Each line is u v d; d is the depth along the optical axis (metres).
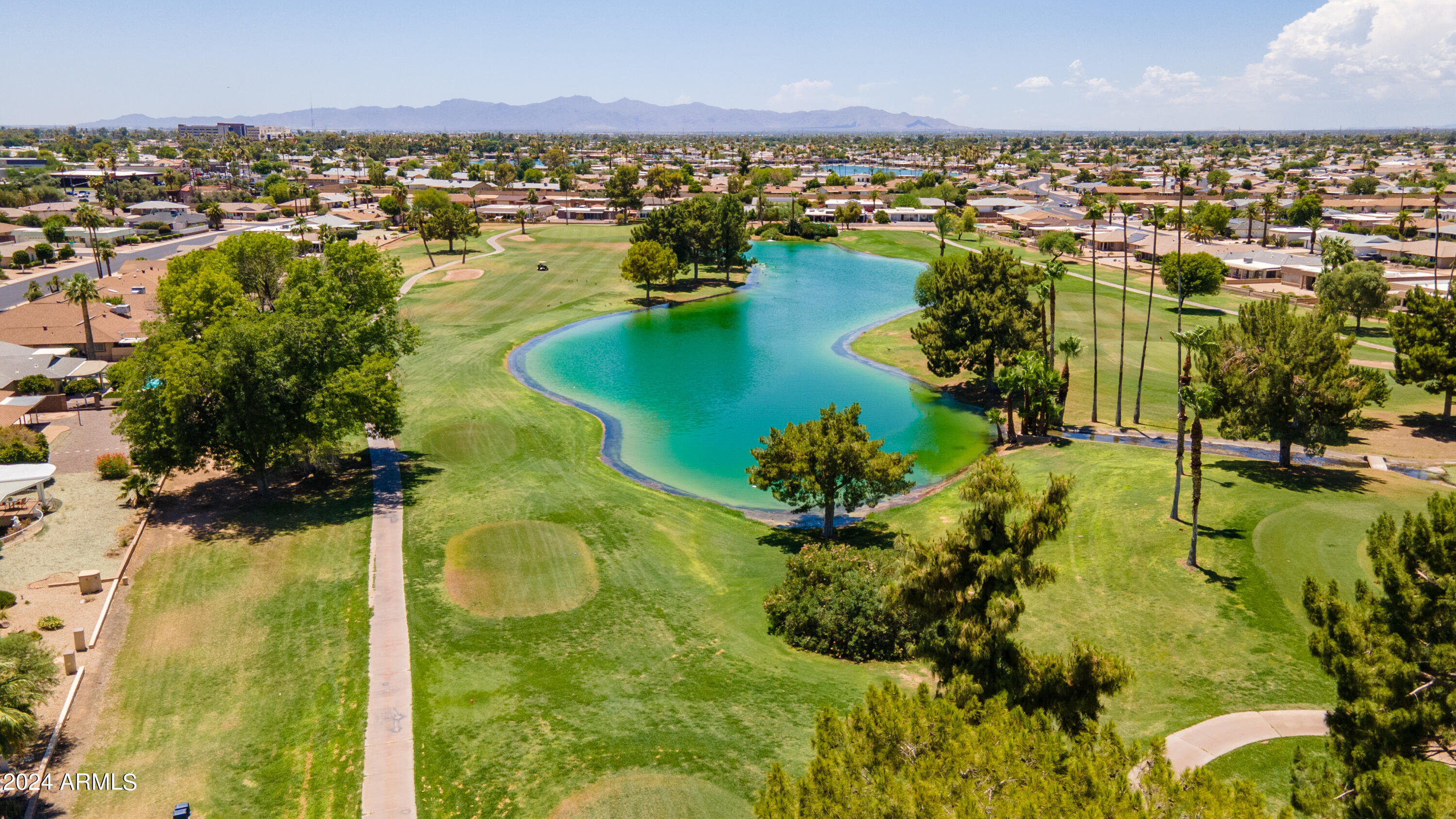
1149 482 53.62
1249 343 54.25
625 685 33.62
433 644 36.94
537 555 46.53
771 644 37.75
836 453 47.34
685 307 128.12
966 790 15.23
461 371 88.69
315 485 57.06
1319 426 52.50
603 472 61.78
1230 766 26.97
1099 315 111.88
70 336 89.62
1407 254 138.75
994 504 23.75
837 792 16.47
